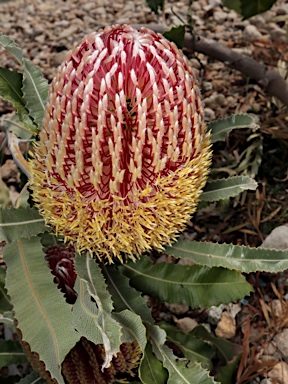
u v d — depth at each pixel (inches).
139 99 6.1
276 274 10.2
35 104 8.2
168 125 6.3
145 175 6.6
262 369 9.1
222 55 12.1
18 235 7.4
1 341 9.1
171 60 6.4
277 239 10.1
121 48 6.2
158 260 10.6
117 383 8.1
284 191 11.4
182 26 8.5
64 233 7.2
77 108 6.2
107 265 8.3
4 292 9.1
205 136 7.1
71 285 7.5
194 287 8.2
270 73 11.9
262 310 9.8
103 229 6.8
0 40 8.5
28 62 8.4
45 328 6.7
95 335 6.4
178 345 8.8
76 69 6.4
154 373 7.5
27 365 10.0
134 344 7.6
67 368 7.8
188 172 6.6
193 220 11.3
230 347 9.1
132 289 8.0
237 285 8.1
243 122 8.7
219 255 8.0
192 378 7.2
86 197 6.7
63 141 6.3
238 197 11.1
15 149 9.9
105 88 6.1
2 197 10.0
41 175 6.9
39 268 7.2
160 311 10.2
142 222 6.7
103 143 6.3
